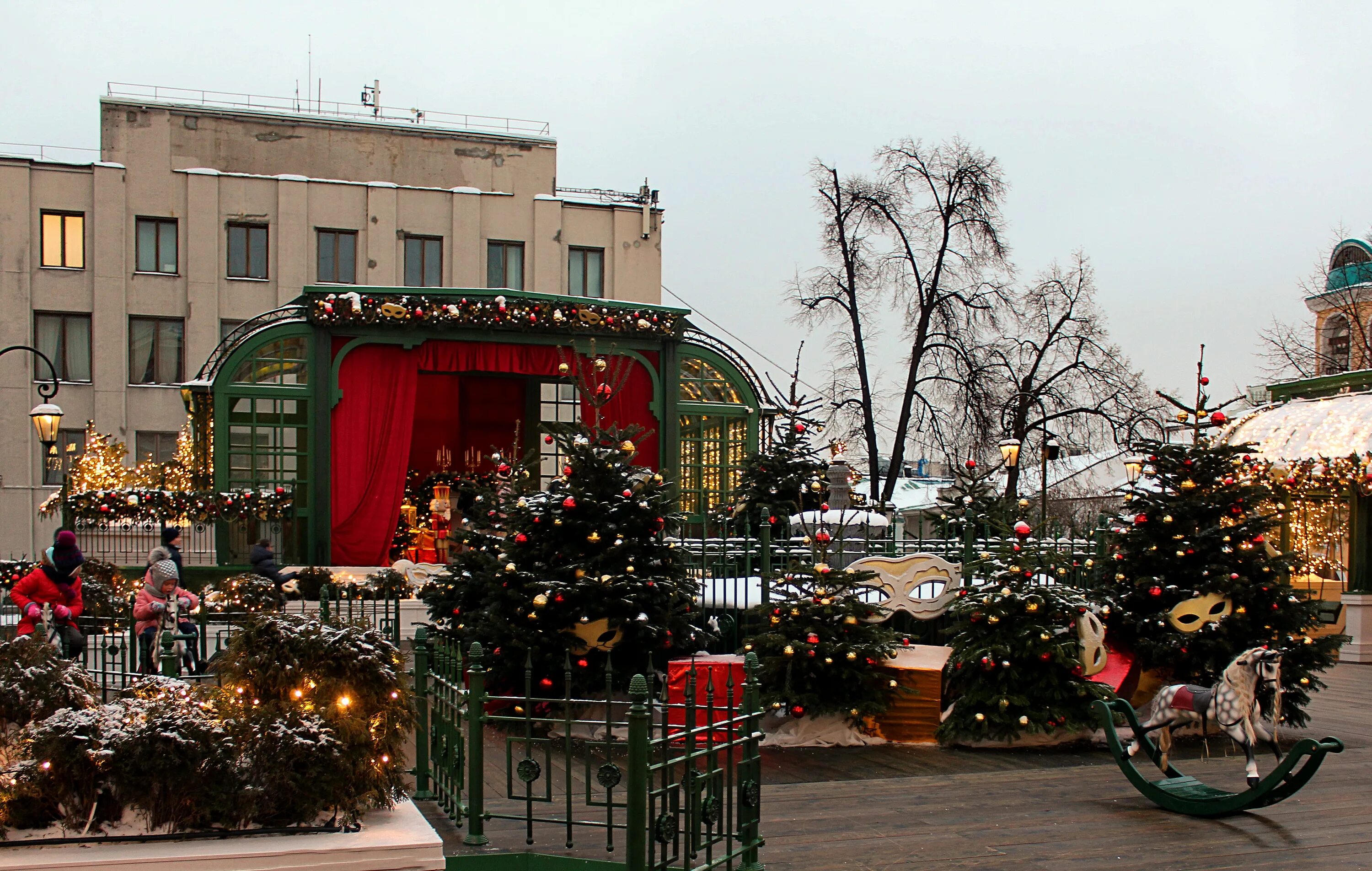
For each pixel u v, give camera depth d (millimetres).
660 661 10336
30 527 30562
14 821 4500
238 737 4730
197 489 18359
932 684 10008
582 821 6488
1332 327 34875
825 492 17938
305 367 18188
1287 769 7148
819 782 8469
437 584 11625
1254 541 10969
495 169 35094
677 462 19656
